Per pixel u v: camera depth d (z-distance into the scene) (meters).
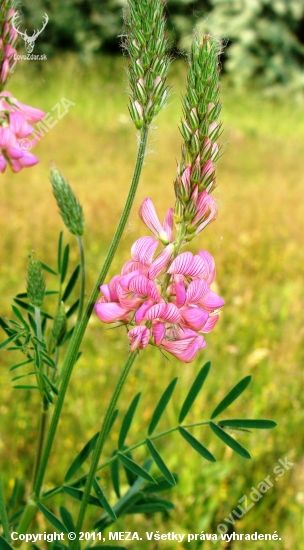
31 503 0.27
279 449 0.50
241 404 0.55
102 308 0.22
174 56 0.22
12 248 0.77
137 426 0.51
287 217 1.02
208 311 0.23
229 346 0.61
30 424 0.50
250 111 2.03
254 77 2.20
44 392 0.26
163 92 0.22
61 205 0.27
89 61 2.01
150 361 0.58
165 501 0.31
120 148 1.38
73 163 1.21
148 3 0.21
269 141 1.72
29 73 1.69
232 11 2.15
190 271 0.22
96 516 0.43
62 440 0.49
